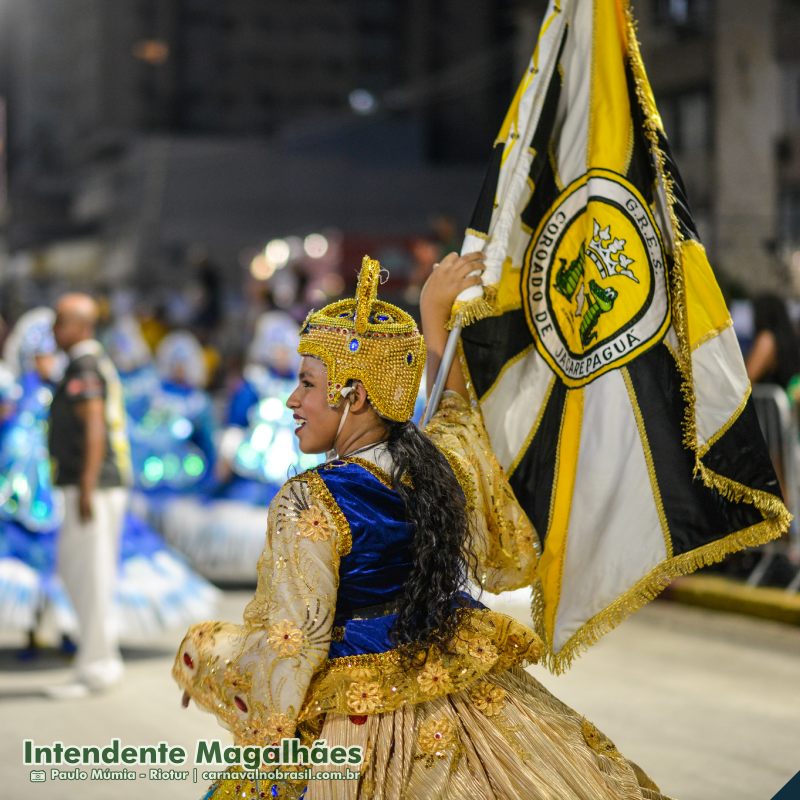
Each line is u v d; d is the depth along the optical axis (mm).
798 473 13625
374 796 4336
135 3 68875
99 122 68562
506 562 5008
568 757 4520
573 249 5637
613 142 5570
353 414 4609
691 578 14188
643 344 5430
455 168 49219
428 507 4480
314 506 4375
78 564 10719
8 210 63062
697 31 22391
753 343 14172
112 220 53438
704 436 5238
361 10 67562
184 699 4512
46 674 11320
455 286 5434
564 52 5691
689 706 10164
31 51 73562
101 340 24312
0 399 11820
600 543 5410
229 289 47656
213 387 26969
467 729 4469
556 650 5453
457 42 62250
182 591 11844
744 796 7992
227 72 69125
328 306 4648
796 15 21484
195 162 49500
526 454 5582
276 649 4223
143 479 16500
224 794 4473
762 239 20547
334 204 48844
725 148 21734
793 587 13375
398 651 4422
